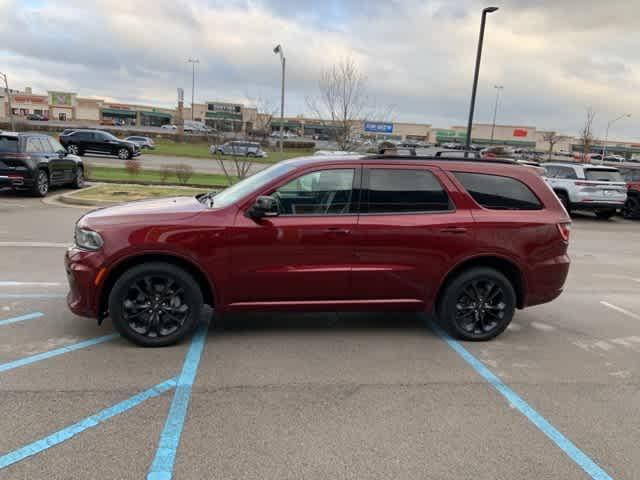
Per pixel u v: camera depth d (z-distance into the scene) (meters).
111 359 4.14
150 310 4.36
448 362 4.36
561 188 15.81
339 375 4.01
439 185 4.67
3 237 8.91
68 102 102.19
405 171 4.62
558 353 4.68
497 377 4.09
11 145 12.98
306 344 4.64
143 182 18.67
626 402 3.74
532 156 54.72
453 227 4.60
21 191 15.15
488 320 4.90
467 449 3.05
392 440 3.11
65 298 5.66
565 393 3.85
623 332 5.32
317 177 4.49
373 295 4.62
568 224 4.93
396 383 3.91
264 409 3.43
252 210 4.32
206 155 39.59
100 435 3.05
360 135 27.06
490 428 3.30
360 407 3.51
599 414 3.54
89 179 18.70
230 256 4.33
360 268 4.52
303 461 2.86
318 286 4.51
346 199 4.52
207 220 4.30
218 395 3.60
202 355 4.29
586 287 7.26
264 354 4.37
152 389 3.65
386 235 4.51
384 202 4.57
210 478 2.69
